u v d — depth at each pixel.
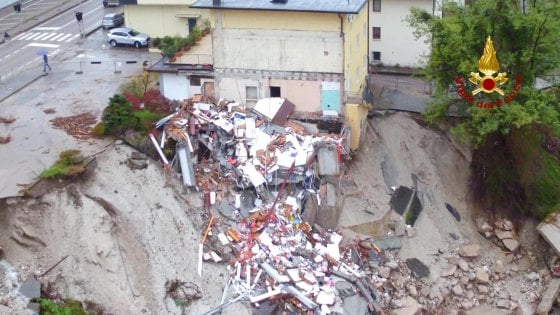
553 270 44.25
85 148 40.09
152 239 37.53
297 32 44.56
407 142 49.75
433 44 46.78
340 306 37.56
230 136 43.94
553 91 49.00
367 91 51.25
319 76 45.44
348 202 43.91
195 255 38.00
